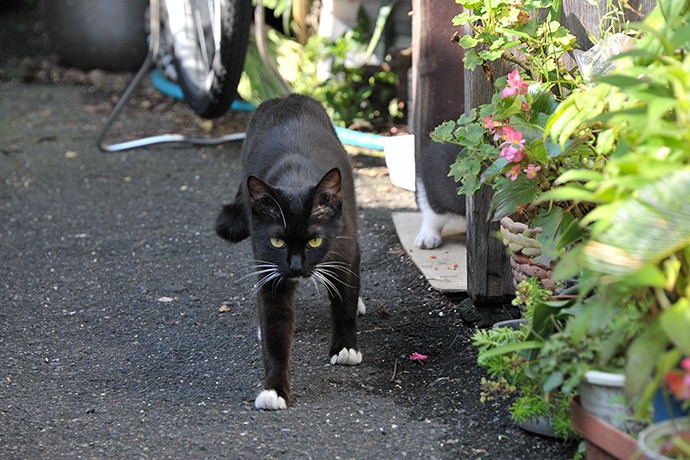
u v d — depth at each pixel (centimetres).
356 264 459
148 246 653
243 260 618
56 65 1319
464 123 443
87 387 438
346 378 439
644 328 293
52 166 869
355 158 855
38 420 400
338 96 884
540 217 398
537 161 390
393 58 872
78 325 520
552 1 434
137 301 554
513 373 344
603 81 295
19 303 554
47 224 708
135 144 916
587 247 270
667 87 314
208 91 832
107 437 382
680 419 278
